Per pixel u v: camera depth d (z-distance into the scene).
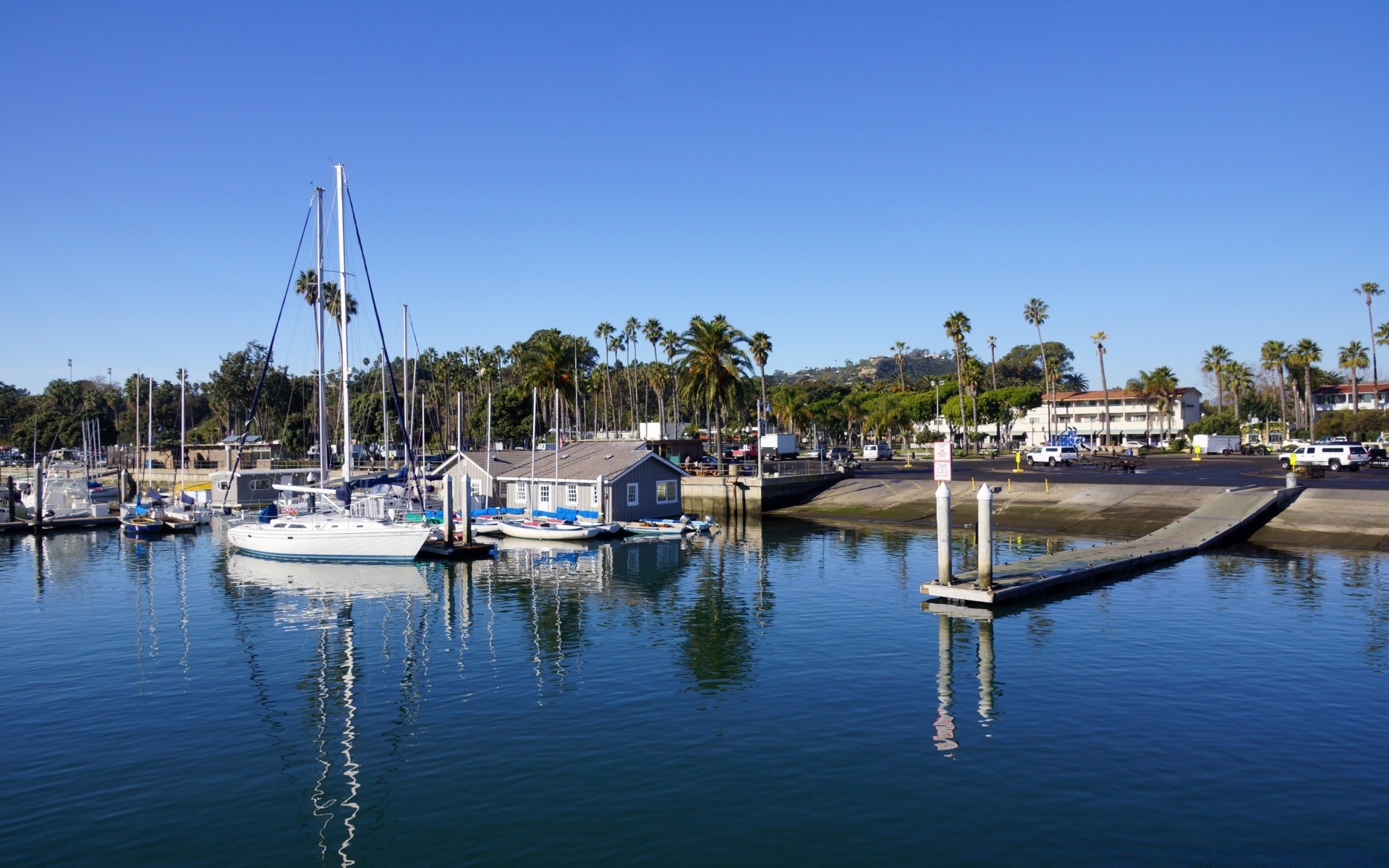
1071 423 161.62
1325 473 71.31
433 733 20.23
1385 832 14.80
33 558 50.81
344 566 45.75
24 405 176.12
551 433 113.69
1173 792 16.42
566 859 14.34
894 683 23.34
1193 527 48.75
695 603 34.41
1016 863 13.97
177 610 34.56
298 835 15.38
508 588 38.53
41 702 22.92
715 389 81.00
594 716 21.11
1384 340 134.00
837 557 46.59
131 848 15.01
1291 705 21.08
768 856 14.31
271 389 139.50
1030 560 39.22
